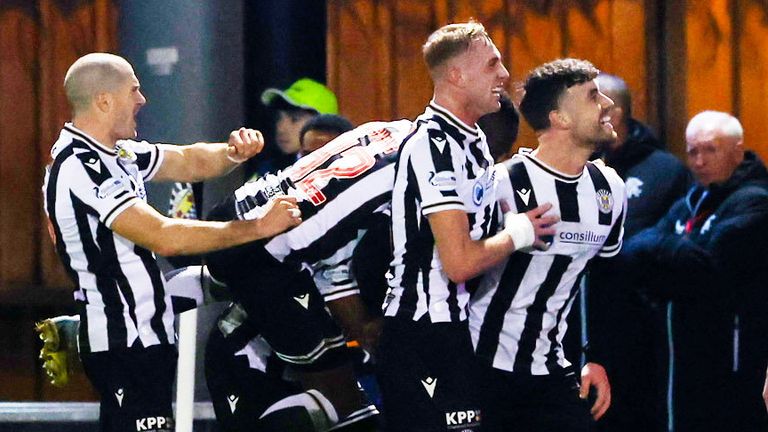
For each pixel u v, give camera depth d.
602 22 26.81
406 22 26.89
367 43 26.88
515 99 19.36
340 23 26.78
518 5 26.91
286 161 23.83
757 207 20.38
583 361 20.14
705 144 20.59
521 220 16.59
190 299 18.39
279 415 18.41
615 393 20.83
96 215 16.77
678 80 26.62
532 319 17.55
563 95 17.23
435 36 16.69
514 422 17.89
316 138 20.33
